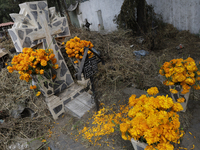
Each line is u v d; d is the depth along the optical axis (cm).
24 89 324
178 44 586
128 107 304
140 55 484
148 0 761
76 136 258
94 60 281
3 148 245
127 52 475
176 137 155
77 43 328
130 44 546
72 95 334
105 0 881
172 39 648
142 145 162
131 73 400
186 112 267
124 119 272
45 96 306
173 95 263
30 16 283
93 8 994
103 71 406
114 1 839
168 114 156
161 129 145
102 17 964
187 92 245
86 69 264
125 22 582
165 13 734
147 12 551
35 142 255
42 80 280
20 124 276
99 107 316
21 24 277
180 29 695
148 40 533
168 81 247
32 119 292
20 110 296
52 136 266
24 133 269
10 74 348
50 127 288
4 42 477
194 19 626
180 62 230
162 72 257
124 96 345
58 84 332
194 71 233
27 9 278
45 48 308
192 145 207
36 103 311
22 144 251
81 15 1150
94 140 244
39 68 267
